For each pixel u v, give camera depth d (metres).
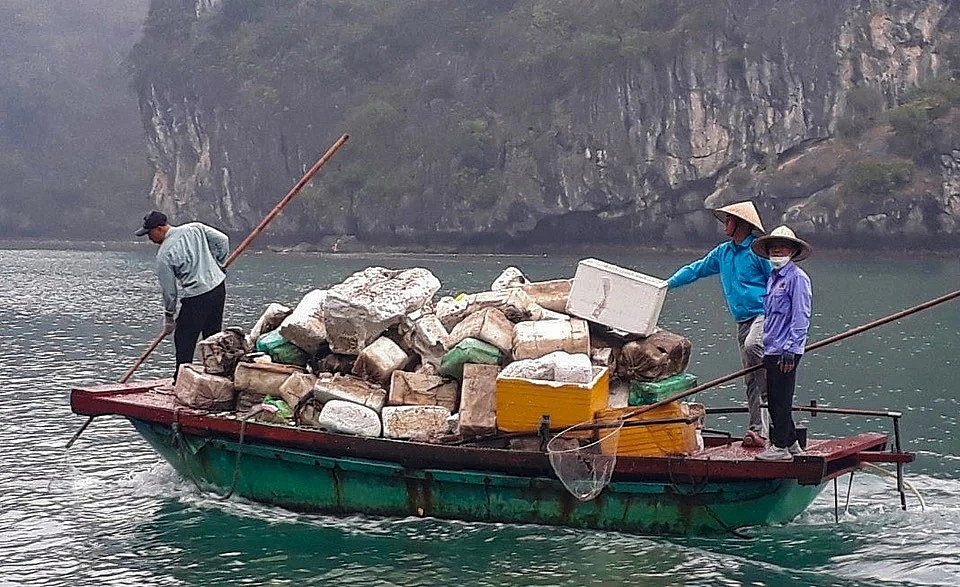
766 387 9.97
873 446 10.16
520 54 100.19
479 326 10.02
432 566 9.30
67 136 163.88
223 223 122.00
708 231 91.19
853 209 79.94
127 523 10.66
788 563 9.37
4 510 11.21
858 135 85.19
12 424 15.74
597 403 9.64
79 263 84.06
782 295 9.39
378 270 11.09
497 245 100.00
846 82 86.25
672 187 91.38
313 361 10.91
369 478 10.15
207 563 9.53
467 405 9.83
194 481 11.18
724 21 89.69
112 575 9.39
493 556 9.45
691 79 90.00
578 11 100.12
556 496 9.86
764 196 86.56
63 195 151.00
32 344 26.50
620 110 92.69
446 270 70.94
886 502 11.12
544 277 63.66
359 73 113.62
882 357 24.00
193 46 123.94
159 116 126.44
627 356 10.02
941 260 74.81
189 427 10.58
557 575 9.08
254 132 117.31
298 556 9.60
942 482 12.16
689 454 9.73
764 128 88.81
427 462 9.79
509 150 98.25
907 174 78.69
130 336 28.53
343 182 107.38
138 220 149.12
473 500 10.00
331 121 113.25
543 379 9.57
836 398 18.89
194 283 11.66
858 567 9.27
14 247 130.75
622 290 10.11
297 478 10.44
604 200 93.69
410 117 107.25
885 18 86.50
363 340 10.33
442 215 101.56
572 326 10.00
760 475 9.35
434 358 10.31
